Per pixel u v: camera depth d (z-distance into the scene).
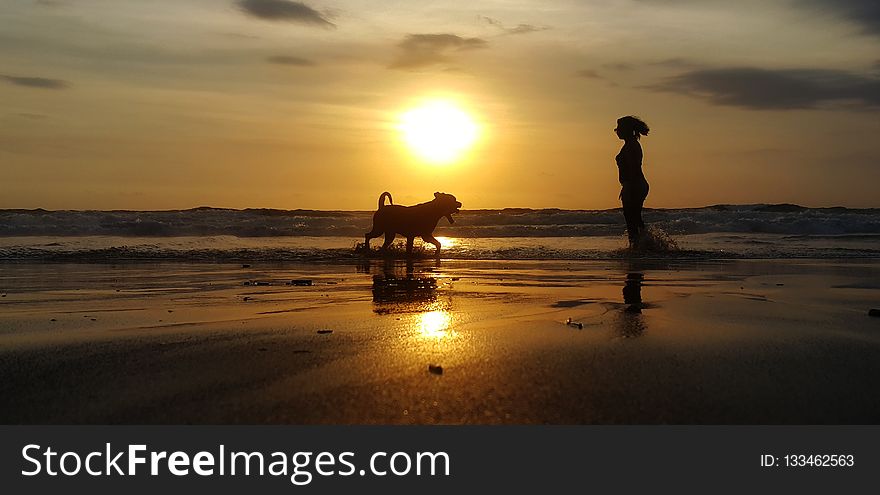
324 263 15.52
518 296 9.28
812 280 11.24
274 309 8.16
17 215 29.03
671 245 18.88
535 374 4.93
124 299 9.13
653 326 6.83
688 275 12.22
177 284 11.02
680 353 5.57
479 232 30.20
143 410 4.22
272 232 28.75
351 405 4.30
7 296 9.46
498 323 7.05
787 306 8.23
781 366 5.14
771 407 4.23
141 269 13.91
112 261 16.05
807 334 6.38
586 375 4.90
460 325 6.93
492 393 4.50
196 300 9.02
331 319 7.36
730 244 21.34
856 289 9.95
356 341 6.10
